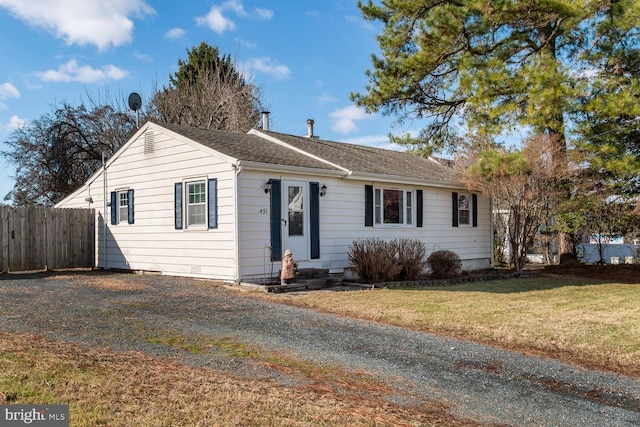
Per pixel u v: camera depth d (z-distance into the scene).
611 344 7.16
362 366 5.88
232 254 12.36
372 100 18.41
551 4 14.48
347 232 14.99
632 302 10.67
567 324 8.34
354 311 9.29
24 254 15.77
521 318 8.77
